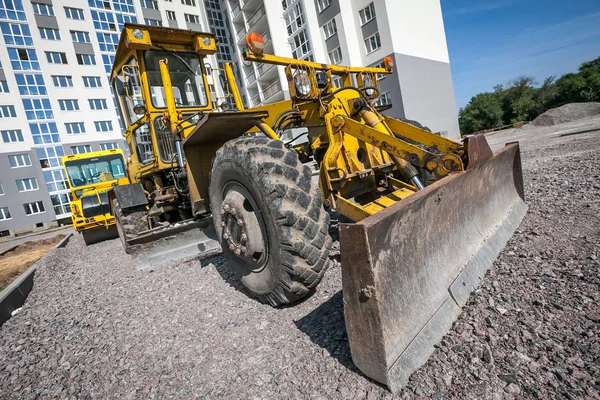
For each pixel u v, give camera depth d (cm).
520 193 325
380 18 2022
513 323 163
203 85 488
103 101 2994
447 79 2353
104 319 282
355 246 133
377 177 317
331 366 158
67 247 917
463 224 220
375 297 132
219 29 3556
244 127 287
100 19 3003
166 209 463
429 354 150
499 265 224
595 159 523
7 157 2708
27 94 2742
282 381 155
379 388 137
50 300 385
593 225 262
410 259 162
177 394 163
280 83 2630
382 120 286
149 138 461
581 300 171
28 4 2705
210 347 200
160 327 242
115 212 535
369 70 377
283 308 228
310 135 336
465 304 186
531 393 123
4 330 313
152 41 429
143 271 404
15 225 2745
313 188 211
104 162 1016
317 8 2300
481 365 140
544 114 1867
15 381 210
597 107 1705
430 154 222
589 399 117
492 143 1331
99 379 192
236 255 254
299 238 198
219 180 256
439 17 2339
